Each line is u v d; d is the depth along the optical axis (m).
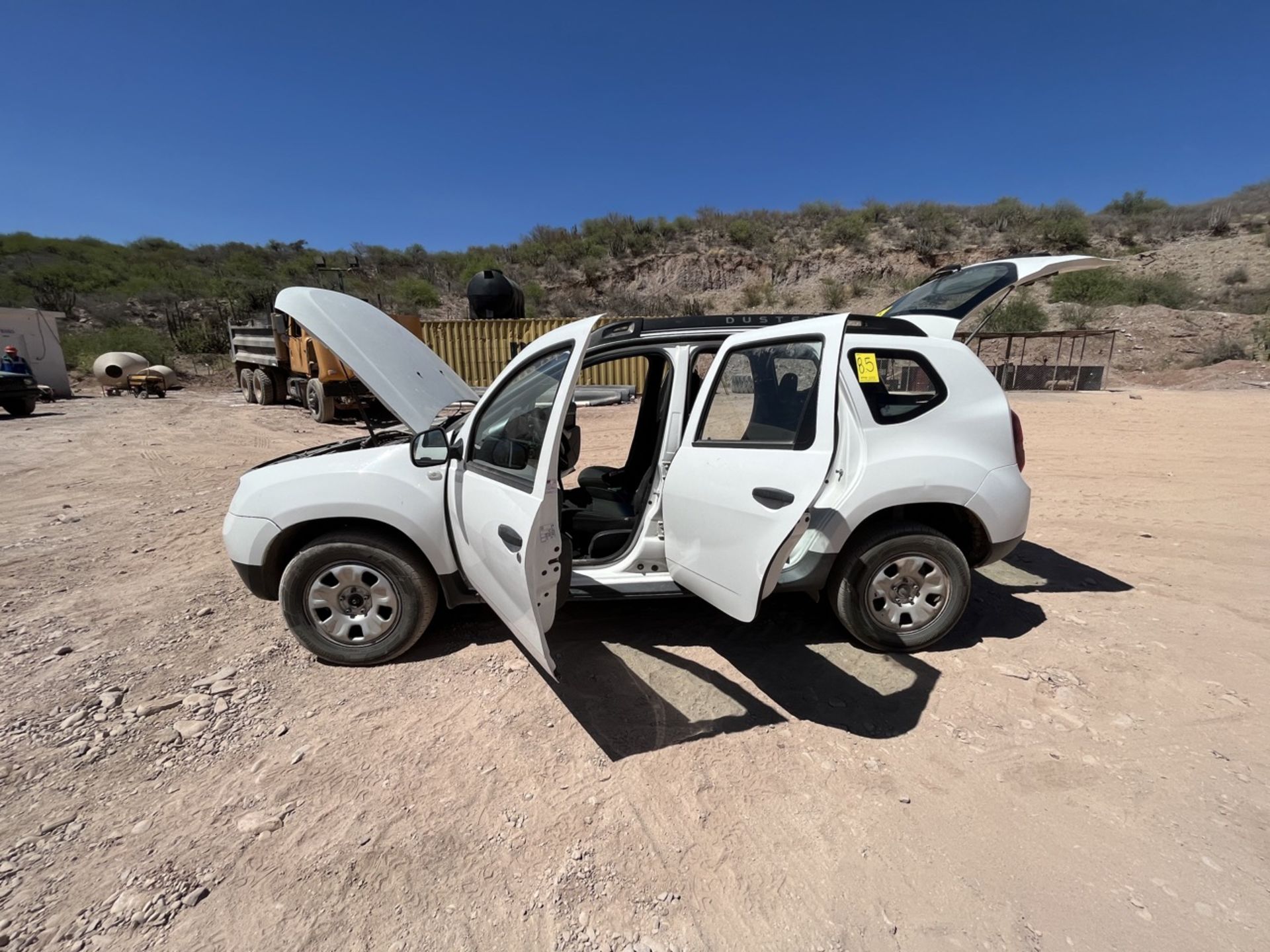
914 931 1.77
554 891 1.92
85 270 30.16
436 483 3.14
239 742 2.65
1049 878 1.93
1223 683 2.96
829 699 2.91
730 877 1.96
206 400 17.70
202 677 3.15
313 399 13.38
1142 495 6.32
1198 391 15.66
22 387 13.86
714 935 1.77
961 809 2.22
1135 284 25.41
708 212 37.38
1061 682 3.00
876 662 3.23
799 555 3.17
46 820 2.21
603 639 3.49
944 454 3.16
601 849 2.08
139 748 2.61
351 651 3.20
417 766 2.49
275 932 1.79
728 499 2.83
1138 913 1.80
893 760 2.49
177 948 1.74
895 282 31.62
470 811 2.25
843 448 3.11
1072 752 2.51
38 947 1.74
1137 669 3.10
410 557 3.16
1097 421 11.10
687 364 3.32
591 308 31.06
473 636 3.54
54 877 1.97
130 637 3.56
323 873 1.99
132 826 2.18
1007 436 3.29
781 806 2.26
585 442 10.35
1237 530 5.22
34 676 3.15
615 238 34.91
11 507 6.50
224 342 24.92
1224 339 19.38
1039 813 2.20
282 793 2.35
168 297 27.53
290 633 3.60
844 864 2.00
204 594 4.17
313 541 3.15
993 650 3.32
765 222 36.62
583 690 3.00
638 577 3.35
